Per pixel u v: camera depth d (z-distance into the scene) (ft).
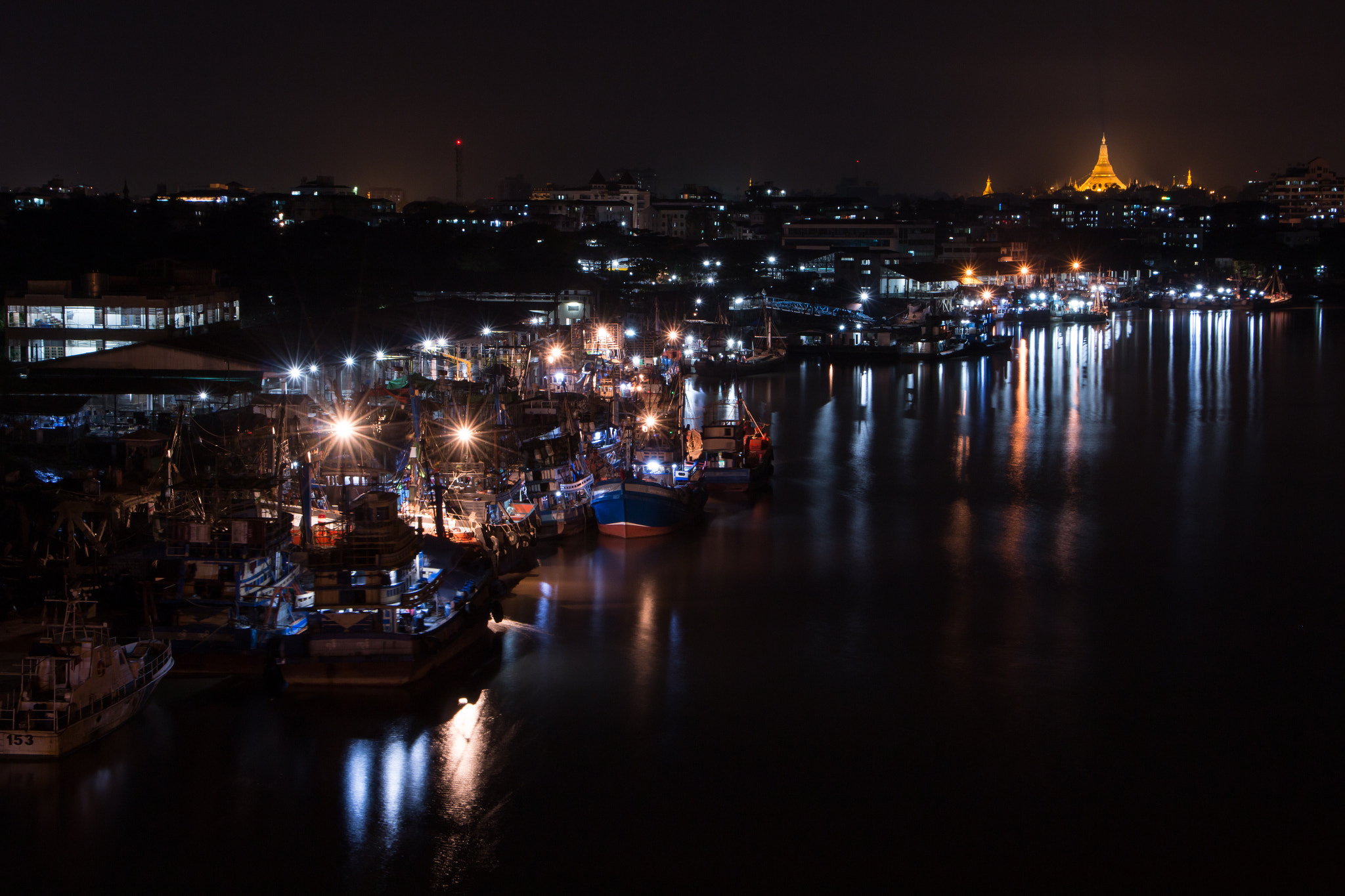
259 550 141.18
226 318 359.66
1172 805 116.88
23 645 140.26
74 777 117.70
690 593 178.19
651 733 130.11
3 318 327.67
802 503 242.17
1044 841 110.63
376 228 632.38
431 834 110.73
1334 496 251.80
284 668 135.54
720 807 115.55
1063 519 230.07
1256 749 128.57
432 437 207.21
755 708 137.39
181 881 103.91
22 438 222.28
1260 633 163.94
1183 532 220.84
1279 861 107.86
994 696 141.49
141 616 147.64
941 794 118.42
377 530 137.39
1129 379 465.47
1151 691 143.54
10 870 104.73
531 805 115.55
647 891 103.09
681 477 234.38
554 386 323.78
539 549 201.67
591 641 156.97
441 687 140.05
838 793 118.32
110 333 300.81
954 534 217.56
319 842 109.29
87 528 164.86
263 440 200.44
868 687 143.64
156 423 239.71
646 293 615.16
